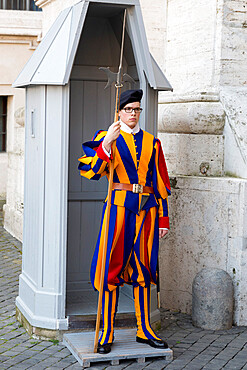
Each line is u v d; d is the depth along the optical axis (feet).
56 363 12.99
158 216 13.64
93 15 15.56
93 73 16.26
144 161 13.28
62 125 13.88
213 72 17.42
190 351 13.80
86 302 15.34
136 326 14.39
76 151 16.37
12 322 15.44
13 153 26.66
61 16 14.83
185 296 16.61
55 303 14.03
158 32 19.30
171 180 16.96
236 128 16.49
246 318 15.56
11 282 19.08
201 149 17.04
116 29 15.72
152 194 13.47
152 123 14.74
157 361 13.21
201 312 15.26
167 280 17.07
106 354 12.94
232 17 17.34
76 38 13.74
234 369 12.87
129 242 13.12
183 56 18.57
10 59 34.71
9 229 26.99
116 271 13.11
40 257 14.16
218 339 14.56
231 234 15.55
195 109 16.85
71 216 16.47
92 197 16.57
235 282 15.51
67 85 13.79
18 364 12.91
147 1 19.19
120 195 13.12
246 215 15.33
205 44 17.65
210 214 15.93
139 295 13.52
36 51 15.02
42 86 13.93
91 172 12.96
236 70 17.43
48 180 14.02
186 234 16.55
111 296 13.32
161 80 14.61
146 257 13.35
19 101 35.01
